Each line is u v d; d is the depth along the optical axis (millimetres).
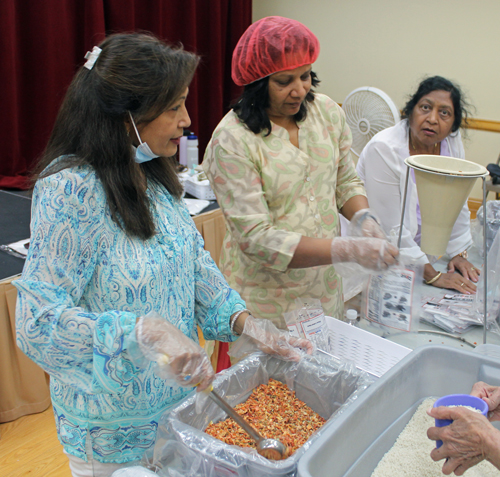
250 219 1262
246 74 1250
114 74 825
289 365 1051
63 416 990
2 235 2186
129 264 911
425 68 4312
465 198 1125
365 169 1871
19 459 1900
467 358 1000
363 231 1234
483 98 4129
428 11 4164
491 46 3986
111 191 874
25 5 3139
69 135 884
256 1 5008
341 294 1576
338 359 1017
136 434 988
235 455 754
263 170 1313
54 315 815
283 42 1160
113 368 831
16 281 829
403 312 1345
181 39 4234
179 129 910
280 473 732
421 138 1730
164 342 811
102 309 914
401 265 1176
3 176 3209
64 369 852
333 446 761
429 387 1040
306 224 1380
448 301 1532
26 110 3334
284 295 1436
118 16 3559
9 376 1992
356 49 4602
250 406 1014
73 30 3398
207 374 835
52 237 827
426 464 906
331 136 1439
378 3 4367
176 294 999
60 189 837
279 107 1288
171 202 1061
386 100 2348
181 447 796
